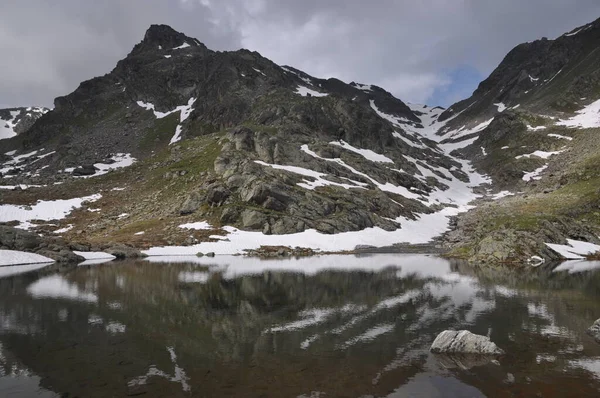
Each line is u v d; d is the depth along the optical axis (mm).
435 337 20234
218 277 41781
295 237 78812
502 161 166750
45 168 156875
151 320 23594
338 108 172250
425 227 98812
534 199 107250
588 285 36625
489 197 134000
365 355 17422
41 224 89438
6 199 101500
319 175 109000
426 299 30125
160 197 103250
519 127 188250
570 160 138625
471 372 15430
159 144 176000
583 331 21156
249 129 123188
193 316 24750
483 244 61312
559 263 55406
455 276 42594
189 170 116562
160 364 16219
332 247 76312
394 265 53250
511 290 33906
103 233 83000
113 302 28844
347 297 31000
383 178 126375
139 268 50000
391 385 14117
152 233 79375
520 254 56969
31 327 21891
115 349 18188
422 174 148750
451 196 136000
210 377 14859
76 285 36344
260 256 67188
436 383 14297
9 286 35719
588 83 199625
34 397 13156
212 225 81938
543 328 21797
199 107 195750
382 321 23547
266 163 108125
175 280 39562
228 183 93062
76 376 14953
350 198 96625
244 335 20531
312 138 139625
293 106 161875
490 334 20703
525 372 15344
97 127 199625
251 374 15148
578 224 75500
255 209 83812
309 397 13086
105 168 146750
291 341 19500
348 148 147375
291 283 37812
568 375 15023
